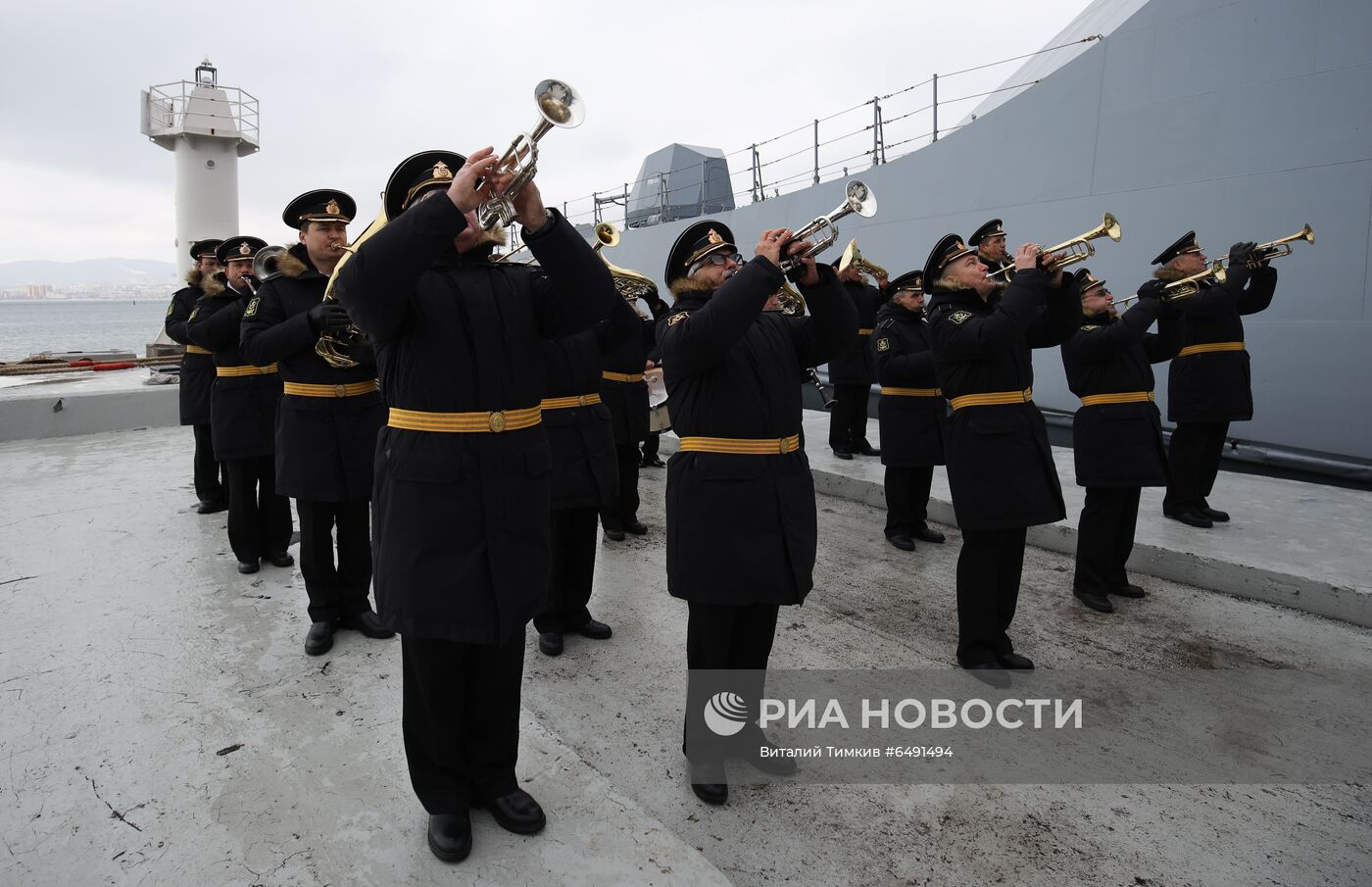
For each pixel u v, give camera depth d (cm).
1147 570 439
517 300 198
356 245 195
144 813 209
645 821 206
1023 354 327
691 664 241
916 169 828
